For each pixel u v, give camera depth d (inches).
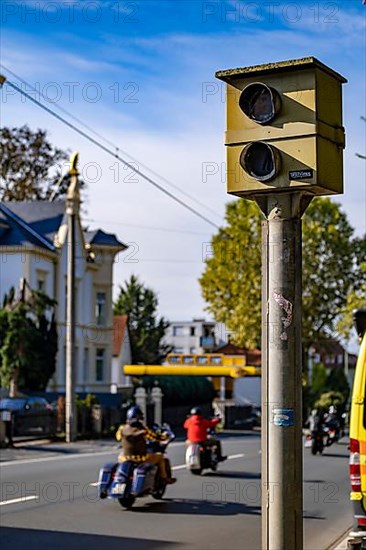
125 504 598.5
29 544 460.1
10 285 1898.4
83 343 2130.9
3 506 597.9
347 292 2361.0
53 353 1704.0
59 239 2001.7
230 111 248.4
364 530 396.2
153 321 3595.0
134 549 450.3
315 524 555.8
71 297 1378.0
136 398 1866.4
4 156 2495.1
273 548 238.4
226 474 860.6
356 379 406.0
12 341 1535.4
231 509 603.5
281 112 241.9
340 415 1578.5
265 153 243.6
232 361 2062.0
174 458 1055.0
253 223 2274.9
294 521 238.5
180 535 496.4
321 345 2454.5
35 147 2509.8
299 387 241.3
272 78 243.4
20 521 536.1
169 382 2183.8
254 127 244.7
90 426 1498.5
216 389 2812.5
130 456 610.5
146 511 589.0
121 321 2859.3
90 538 481.7
